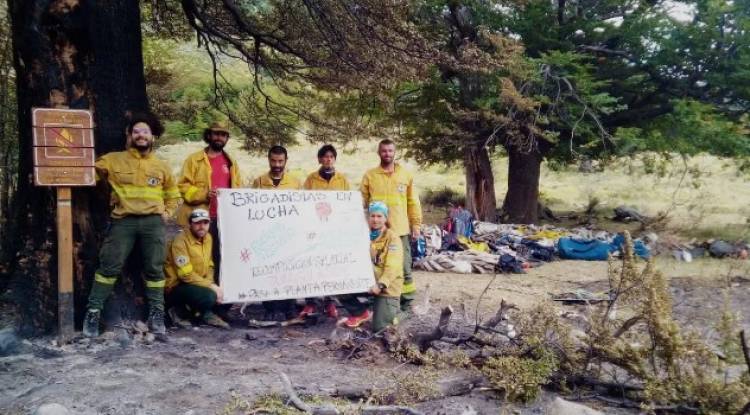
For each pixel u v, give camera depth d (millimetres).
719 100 17500
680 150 16766
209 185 6637
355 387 4645
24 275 5941
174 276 6406
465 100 16500
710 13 16156
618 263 11648
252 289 6352
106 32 6016
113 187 5758
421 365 5250
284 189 6570
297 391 4551
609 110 15656
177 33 11789
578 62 16859
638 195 25281
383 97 10523
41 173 5395
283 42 9477
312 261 6508
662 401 4359
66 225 5570
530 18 16703
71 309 5629
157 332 5973
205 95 13461
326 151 7164
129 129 5844
